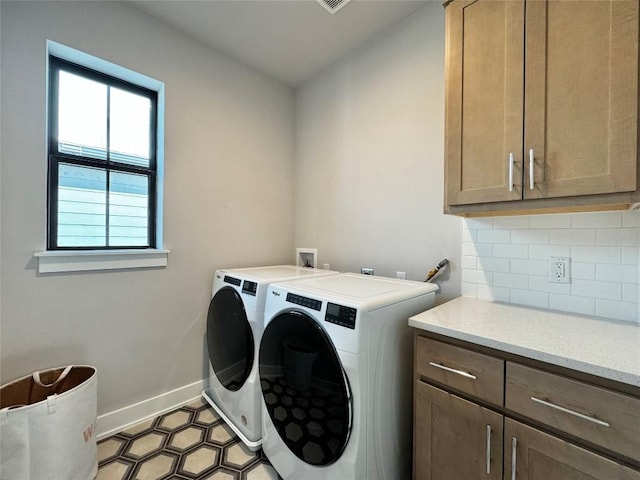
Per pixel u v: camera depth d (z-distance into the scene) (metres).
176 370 1.96
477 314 1.23
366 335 1.07
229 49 2.15
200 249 2.07
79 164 1.68
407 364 1.30
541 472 0.85
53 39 1.50
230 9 1.77
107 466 1.44
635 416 0.71
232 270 2.08
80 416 1.29
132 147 1.88
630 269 1.13
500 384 0.93
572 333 0.99
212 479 1.36
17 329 1.41
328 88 2.36
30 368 1.44
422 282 1.70
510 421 0.91
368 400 1.09
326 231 2.38
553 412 0.83
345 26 1.91
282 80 2.55
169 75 1.91
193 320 2.04
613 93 0.92
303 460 1.22
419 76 1.77
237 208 2.28
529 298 1.37
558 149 1.03
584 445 0.78
